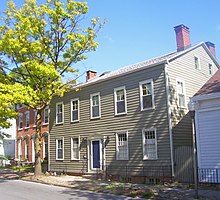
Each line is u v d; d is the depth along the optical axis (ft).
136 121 64.49
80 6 71.67
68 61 74.18
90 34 73.00
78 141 80.28
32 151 114.93
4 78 73.20
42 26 69.62
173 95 60.54
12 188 55.88
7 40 66.85
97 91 75.56
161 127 59.36
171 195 42.29
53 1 70.13
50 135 91.81
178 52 68.39
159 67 61.41
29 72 69.62
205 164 50.75
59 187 57.72
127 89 67.46
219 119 49.98
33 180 69.41
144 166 61.57
